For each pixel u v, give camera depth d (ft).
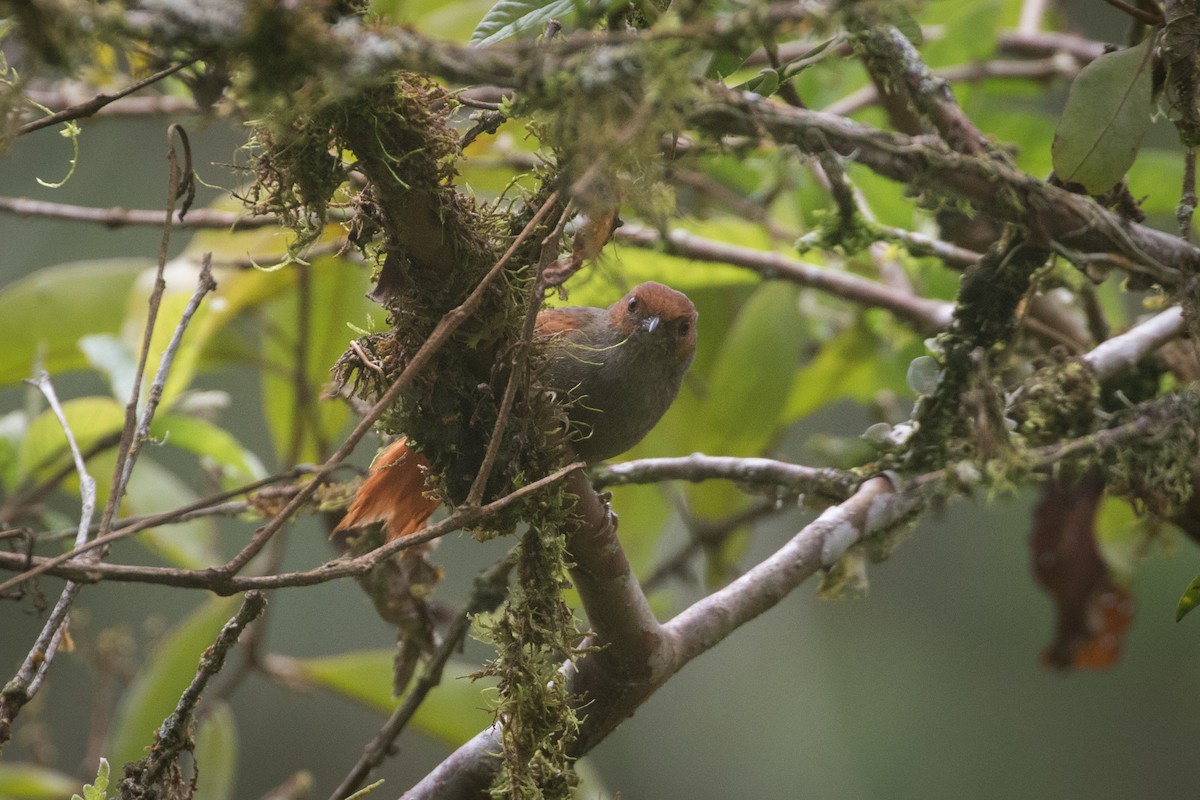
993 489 19.81
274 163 16.02
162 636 40.40
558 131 14.38
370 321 17.90
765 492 24.08
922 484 20.63
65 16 11.57
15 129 12.98
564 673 17.67
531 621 17.01
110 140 50.19
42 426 29.30
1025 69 36.52
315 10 12.66
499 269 15.60
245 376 53.16
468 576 52.19
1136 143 18.93
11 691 16.67
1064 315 28.94
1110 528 29.07
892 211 30.76
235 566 14.14
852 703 56.59
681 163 20.72
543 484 15.84
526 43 13.39
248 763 52.85
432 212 15.62
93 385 47.37
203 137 50.31
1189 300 20.43
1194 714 52.31
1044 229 19.62
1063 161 19.07
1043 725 54.24
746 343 33.17
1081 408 21.99
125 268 33.35
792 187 34.19
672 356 26.02
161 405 28.07
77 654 33.68
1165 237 20.66
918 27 19.75
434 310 16.46
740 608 19.57
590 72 13.07
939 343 21.31
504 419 15.87
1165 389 27.02
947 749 54.08
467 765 18.56
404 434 17.31
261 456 52.54
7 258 49.11
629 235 28.53
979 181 19.06
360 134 15.01
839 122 17.30
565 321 25.31
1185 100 19.08
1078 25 52.26
